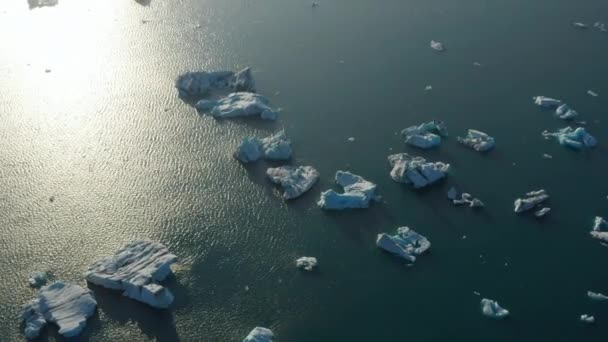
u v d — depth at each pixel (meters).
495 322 46.28
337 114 66.62
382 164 60.25
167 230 53.31
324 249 51.88
